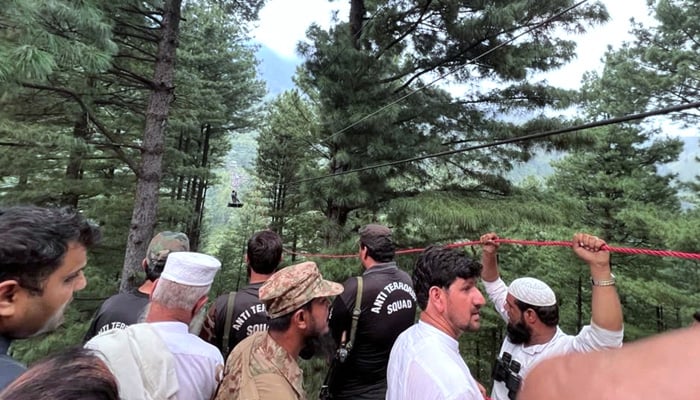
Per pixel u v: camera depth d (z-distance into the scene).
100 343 1.22
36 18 3.71
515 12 5.82
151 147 6.59
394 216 6.97
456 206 6.25
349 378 2.32
